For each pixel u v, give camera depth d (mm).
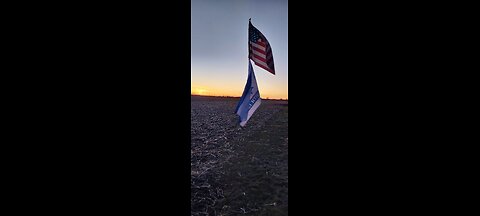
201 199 7766
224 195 8078
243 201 7605
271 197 7863
